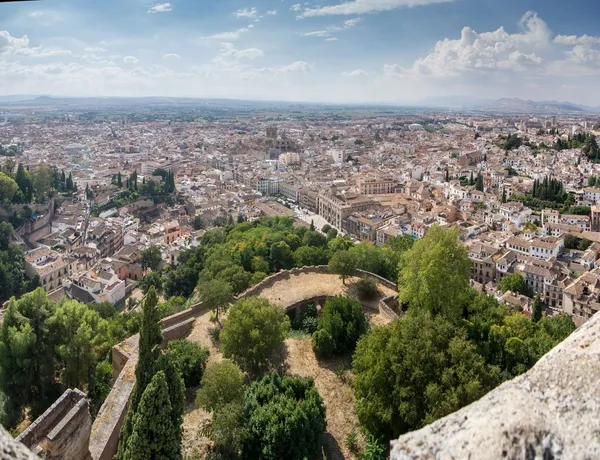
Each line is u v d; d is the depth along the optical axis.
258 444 45.25
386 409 46.59
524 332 67.31
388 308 77.12
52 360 67.50
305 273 97.75
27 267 157.62
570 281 143.50
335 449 49.41
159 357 42.62
